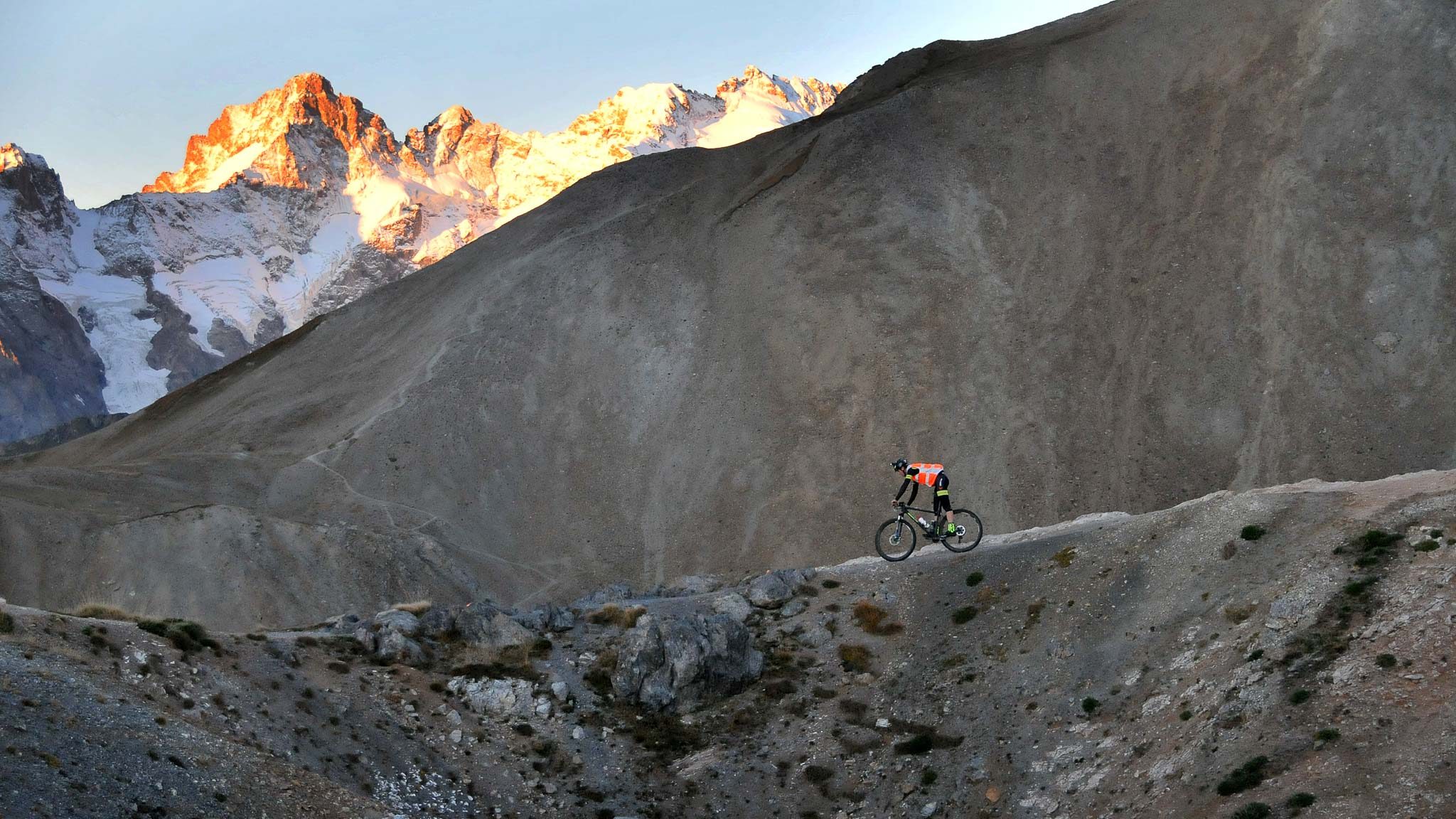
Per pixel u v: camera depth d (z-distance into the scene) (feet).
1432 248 342.44
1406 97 380.99
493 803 101.45
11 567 269.23
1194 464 317.42
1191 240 378.73
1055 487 324.19
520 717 113.29
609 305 440.45
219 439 413.59
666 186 531.50
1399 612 90.74
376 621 121.70
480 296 463.83
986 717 108.37
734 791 107.65
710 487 359.46
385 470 371.56
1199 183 397.19
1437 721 77.87
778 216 453.17
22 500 305.32
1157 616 109.81
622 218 488.02
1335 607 95.50
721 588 155.22
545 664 122.11
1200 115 420.36
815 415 369.71
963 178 440.45
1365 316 334.65
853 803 104.73
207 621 263.49
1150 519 123.24
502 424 395.96
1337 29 410.93
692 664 118.42
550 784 105.81
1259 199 378.53
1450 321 324.19
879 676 118.93
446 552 315.17
